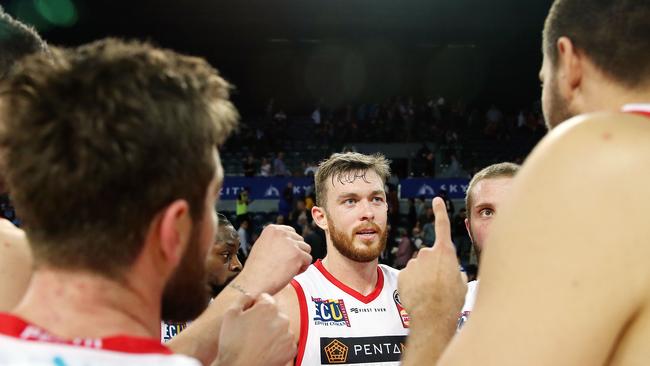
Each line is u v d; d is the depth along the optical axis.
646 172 0.72
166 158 0.71
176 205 0.72
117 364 0.64
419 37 19.50
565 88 0.90
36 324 0.67
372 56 19.83
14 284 0.88
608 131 0.76
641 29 0.82
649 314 0.72
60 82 0.71
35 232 0.70
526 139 16.75
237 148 15.95
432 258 1.16
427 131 16.53
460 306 1.13
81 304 0.69
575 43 0.87
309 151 15.93
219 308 1.23
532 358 0.70
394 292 2.56
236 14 17.97
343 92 19.89
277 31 19.06
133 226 0.70
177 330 2.69
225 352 1.03
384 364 2.35
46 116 0.69
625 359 0.74
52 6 16.67
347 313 2.42
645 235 0.71
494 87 19.83
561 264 0.71
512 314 0.72
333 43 19.70
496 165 2.29
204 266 0.81
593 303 0.70
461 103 18.66
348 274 2.49
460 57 19.80
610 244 0.71
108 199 0.68
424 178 12.86
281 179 12.64
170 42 18.77
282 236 1.33
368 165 2.53
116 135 0.68
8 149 0.70
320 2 18.00
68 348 0.63
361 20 18.44
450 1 18.08
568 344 0.70
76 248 0.69
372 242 2.45
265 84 19.83
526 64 19.69
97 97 0.69
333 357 2.33
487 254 0.79
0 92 0.72
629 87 0.83
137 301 0.72
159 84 0.73
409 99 18.78
